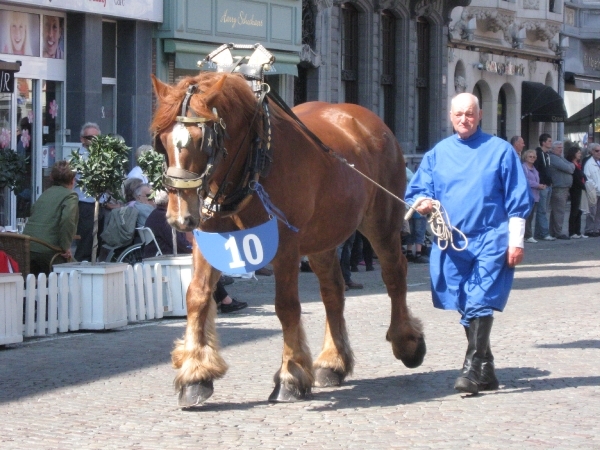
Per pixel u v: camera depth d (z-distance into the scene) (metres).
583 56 44.91
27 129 19.27
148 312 12.52
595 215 26.31
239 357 9.91
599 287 15.62
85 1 19.62
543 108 39.34
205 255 7.68
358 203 8.59
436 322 12.09
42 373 9.24
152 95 21.67
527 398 8.18
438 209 8.30
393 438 7.01
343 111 9.26
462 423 7.41
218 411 7.76
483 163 8.26
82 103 20.00
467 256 8.30
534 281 16.42
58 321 11.46
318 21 27.28
